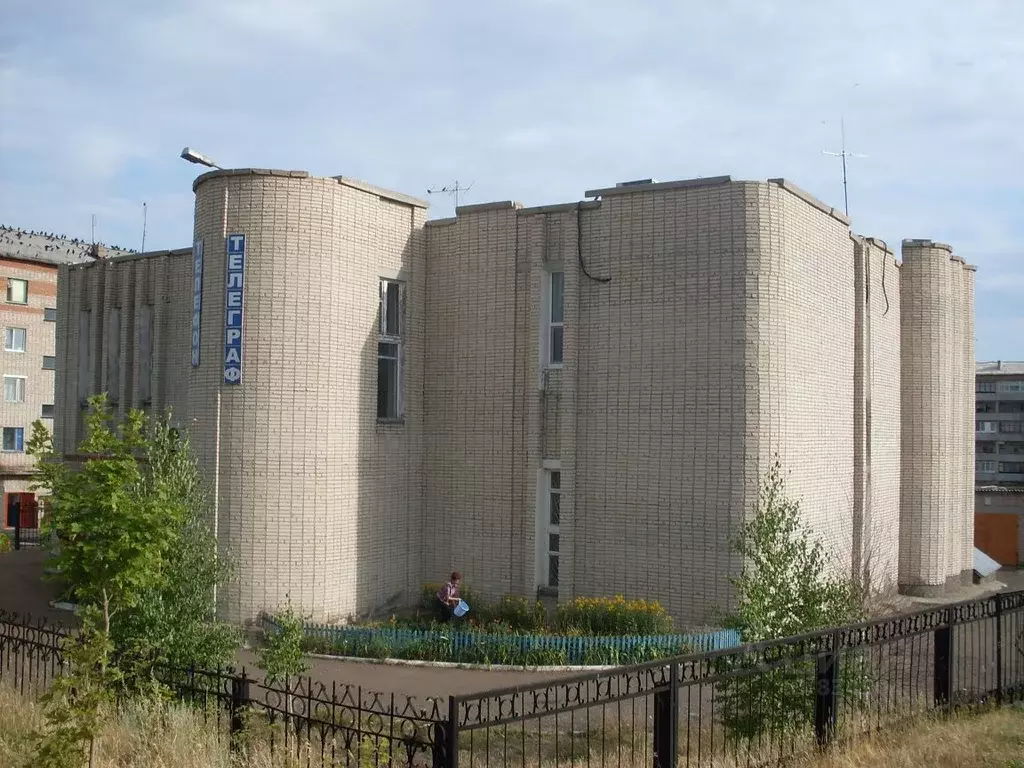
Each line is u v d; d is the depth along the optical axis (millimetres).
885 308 19641
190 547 10328
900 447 20516
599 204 15703
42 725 7551
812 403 15992
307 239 15219
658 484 14992
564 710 6438
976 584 22547
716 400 14609
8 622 10109
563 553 15633
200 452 15328
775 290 14641
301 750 7473
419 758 8719
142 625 9594
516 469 16250
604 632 14180
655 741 6992
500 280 16531
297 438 15039
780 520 9625
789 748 8016
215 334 15328
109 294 20953
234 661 11664
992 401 64562
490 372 16562
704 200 14836
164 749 7457
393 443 16578
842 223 17609
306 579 14992
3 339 38562
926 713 9164
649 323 15188
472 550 16594
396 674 12656
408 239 17047
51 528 8273
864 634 8773
